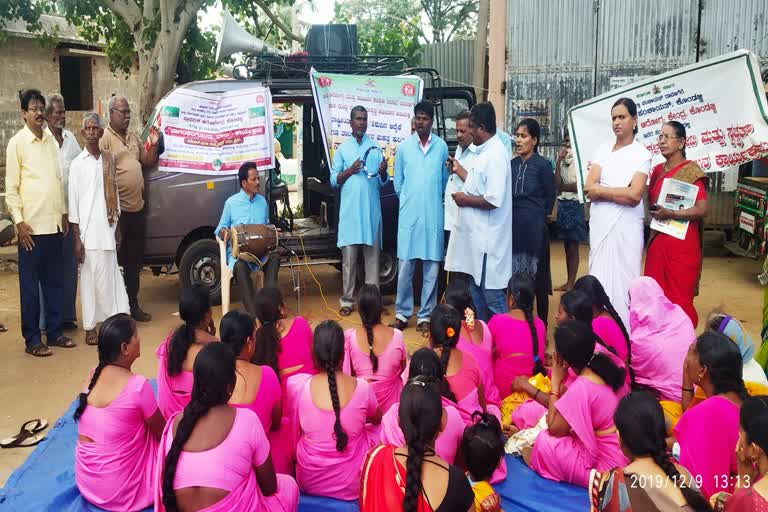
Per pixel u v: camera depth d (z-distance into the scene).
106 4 11.45
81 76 17.08
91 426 3.88
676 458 3.88
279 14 18.80
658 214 5.83
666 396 4.67
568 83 11.64
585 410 4.04
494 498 3.62
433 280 7.36
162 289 9.20
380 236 7.89
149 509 3.98
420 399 2.98
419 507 2.88
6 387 6.05
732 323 4.42
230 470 3.12
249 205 7.30
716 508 2.98
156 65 11.29
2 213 11.88
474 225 6.32
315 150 9.73
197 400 3.17
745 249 10.10
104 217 6.97
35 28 13.49
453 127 9.68
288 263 8.45
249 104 7.95
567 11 11.46
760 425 2.80
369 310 4.67
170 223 7.86
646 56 11.35
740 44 11.09
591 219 5.86
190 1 11.09
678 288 5.84
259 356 4.54
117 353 3.91
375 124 8.18
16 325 7.82
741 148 6.41
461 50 14.95
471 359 4.36
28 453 4.95
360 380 4.04
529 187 6.55
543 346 5.07
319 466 3.97
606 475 2.99
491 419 3.79
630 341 4.80
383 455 3.04
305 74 8.62
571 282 9.01
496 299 6.39
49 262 6.92
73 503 3.97
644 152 5.62
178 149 7.80
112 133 7.43
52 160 6.78
